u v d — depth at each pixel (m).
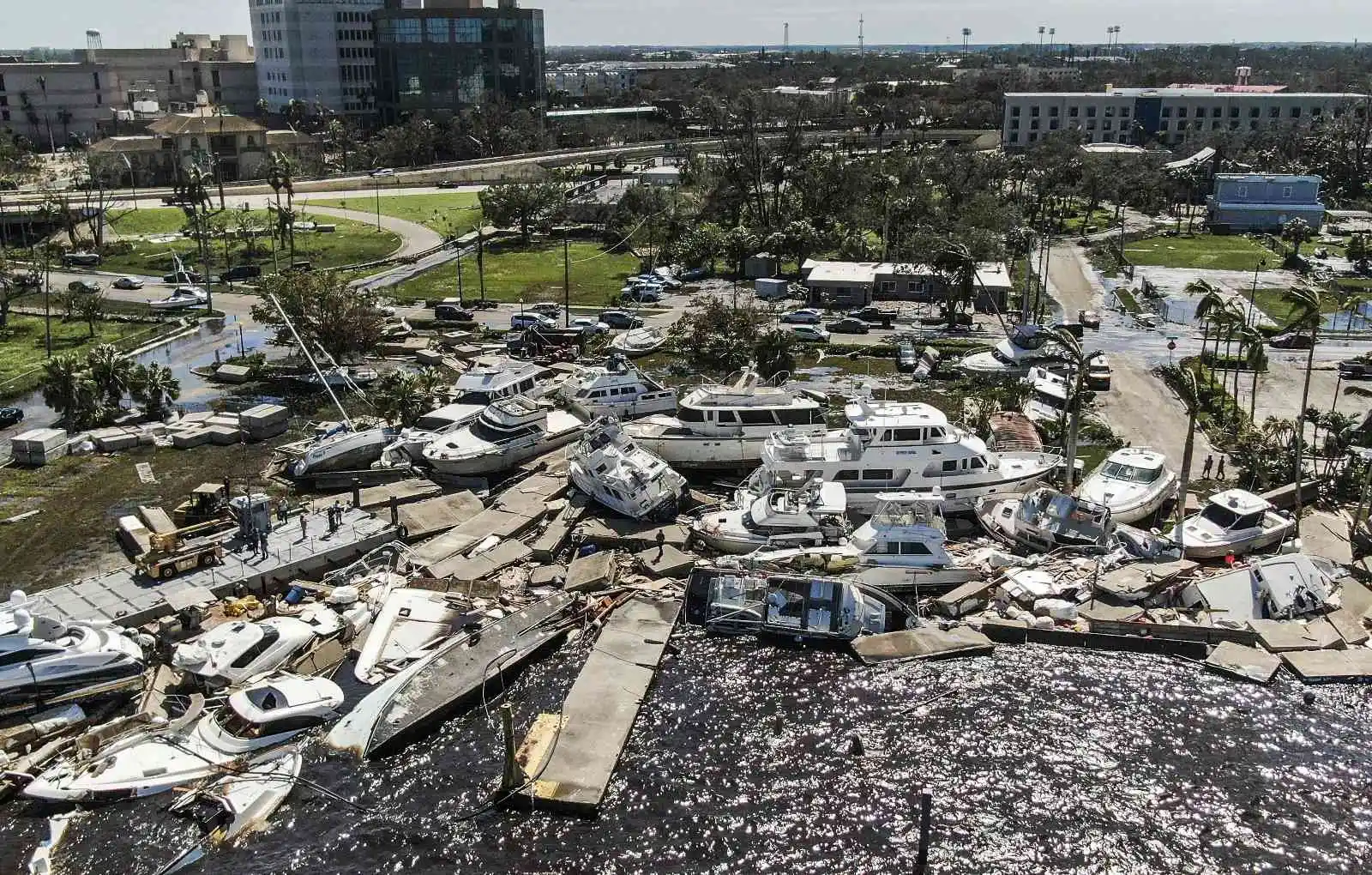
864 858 35.59
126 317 109.31
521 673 45.75
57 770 38.62
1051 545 55.19
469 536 56.75
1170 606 49.88
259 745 40.25
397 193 199.62
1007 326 103.69
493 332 101.56
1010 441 68.00
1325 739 41.12
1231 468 66.50
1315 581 49.94
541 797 37.75
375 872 34.88
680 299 119.12
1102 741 41.19
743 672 45.97
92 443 71.00
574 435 71.50
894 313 109.94
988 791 38.59
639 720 42.66
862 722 42.50
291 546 53.81
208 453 70.25
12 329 105.12
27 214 151.88
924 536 52.25
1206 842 36.09
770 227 143.62
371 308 90.25
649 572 53.34
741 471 67.75
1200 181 190.75
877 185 149.00
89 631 44.00
